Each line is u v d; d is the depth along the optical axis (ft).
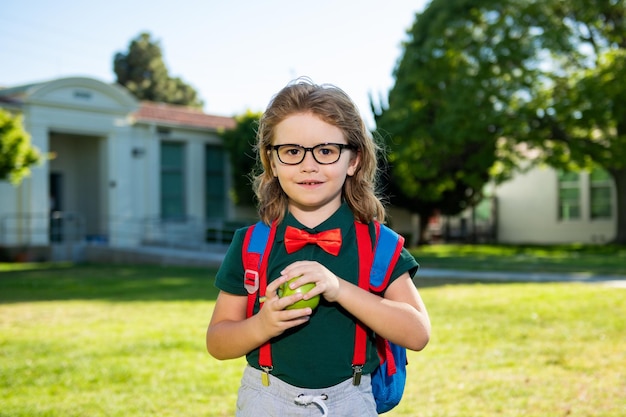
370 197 7.27
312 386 6.77
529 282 39.93
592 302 29.55
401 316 6.64
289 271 6.38
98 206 70.44
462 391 15.98
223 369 18.54
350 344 6.83
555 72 65.82
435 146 68.54
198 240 73.51
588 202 90.84
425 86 69.92
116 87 67.67
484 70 65.21
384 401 7.50
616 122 64.03
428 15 72.33
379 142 9.31
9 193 62.13
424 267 51.03
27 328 25.40
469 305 29.76
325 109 6.79
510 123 64.08
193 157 75.51
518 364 18.67
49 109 62.85
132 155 70.13
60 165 72.38
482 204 100.17
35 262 62.23
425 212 81.87
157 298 34.40
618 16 69.82
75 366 18.74
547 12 65.51
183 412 14.62
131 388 16.57
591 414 14.10
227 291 7.30
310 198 6.88
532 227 96.27
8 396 15.88
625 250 69.36
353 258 7.00
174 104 161.58
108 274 49.90
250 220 73.46
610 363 18.60
